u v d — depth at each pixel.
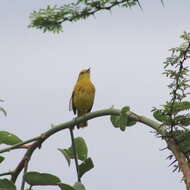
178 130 6.27
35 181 6.77
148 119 6.75
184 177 5.88
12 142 7.46
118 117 7.27
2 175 7.29
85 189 6.89
